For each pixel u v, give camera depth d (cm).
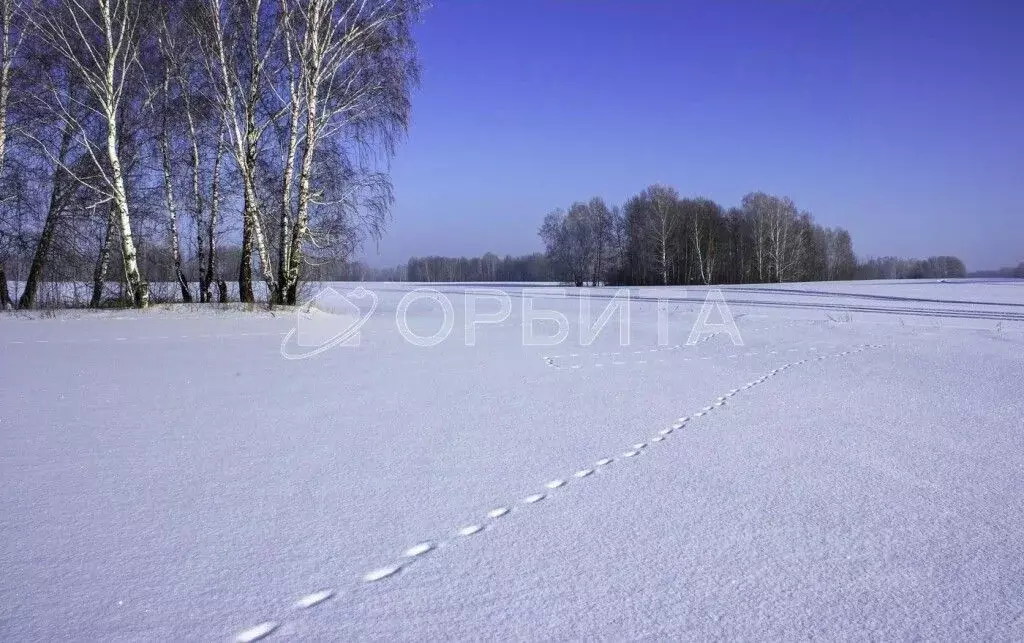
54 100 1421
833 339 1193
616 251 6788
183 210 1658
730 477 389
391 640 214
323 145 1562
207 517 321
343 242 1622
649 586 254
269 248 1634
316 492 358
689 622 228
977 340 1169
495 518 323
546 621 227
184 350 944
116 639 214
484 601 241
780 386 703
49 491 356
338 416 546
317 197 1556
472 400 619
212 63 1426
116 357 867
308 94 1449
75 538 295
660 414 561
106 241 1532
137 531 303
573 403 607
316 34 1418
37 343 991
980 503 347
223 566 268
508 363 873
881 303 2477
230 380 715
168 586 251
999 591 252
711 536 304
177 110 1506
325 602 239
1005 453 441
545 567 270
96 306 1452
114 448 441
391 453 435
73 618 227
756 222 6334
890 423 529
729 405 600
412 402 608
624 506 341
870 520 324
